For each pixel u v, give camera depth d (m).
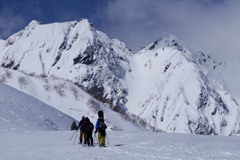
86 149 23.97
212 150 22.78
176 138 31.64
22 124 59.72
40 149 24.97
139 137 32.53
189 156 20.11
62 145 27.09
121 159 19.22
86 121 26.23
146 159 19.08
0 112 62.19
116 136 33.72
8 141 31.59
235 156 20.28
